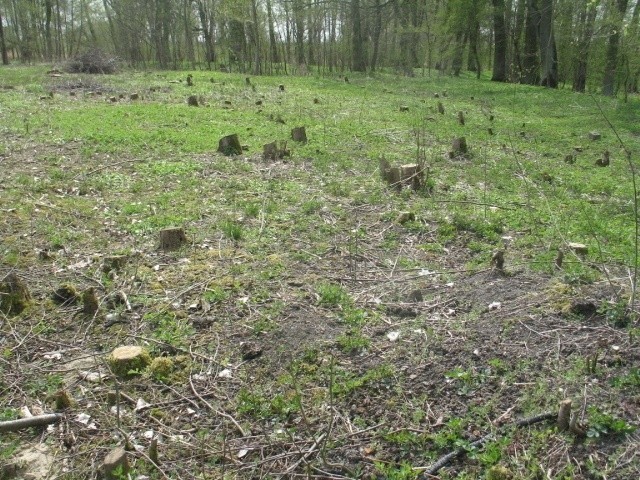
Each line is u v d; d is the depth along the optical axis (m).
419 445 3.38
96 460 3.37
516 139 13.04
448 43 34.19
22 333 4.61
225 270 5.53
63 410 3.76
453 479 3.14
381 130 12.95
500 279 5.23
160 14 38.94
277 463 3.32
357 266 5.69
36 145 10.34
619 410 3.40
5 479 3.21
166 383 4.01
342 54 37.53
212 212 7.20
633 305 4.24
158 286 5.23
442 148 11.49
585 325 4.24
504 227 6.78
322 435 3.48
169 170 9.01
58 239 6.16
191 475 3.24
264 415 3.67
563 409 3.28
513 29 32.47
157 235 6.42
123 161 9.52
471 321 4.48
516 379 3.77
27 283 5.31
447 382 3.81
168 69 35.22
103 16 48.16
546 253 5.81
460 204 7.66
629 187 8.96
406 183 8.38
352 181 8.65
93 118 12.99
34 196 7.57
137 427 3.62
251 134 12.00
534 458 3.18
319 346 4.25
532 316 4.42
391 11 35.91
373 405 3.70
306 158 10.13
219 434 3.56
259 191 8.07
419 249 6.15
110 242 6.29
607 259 5.64
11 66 31.14
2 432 3.52
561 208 7.68
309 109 16.02
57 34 50.62
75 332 4.64
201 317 4.70
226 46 37.97
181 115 13.95
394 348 4.20
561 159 11.29
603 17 23.92
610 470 3.04
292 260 5.77
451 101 20.09
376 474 3.22
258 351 4.25
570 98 21.48
